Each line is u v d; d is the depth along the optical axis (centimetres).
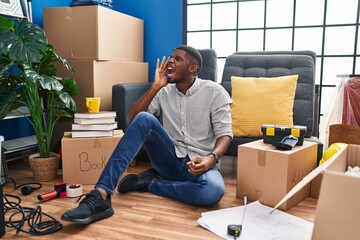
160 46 334
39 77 198
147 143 177
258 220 144
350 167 116
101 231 141
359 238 74
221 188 165
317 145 191
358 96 227
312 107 224
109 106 276
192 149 181
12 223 148
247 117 218
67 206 171
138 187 189
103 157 205
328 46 293
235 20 319
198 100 185
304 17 297
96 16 257
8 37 194
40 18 291
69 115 230
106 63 270
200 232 140
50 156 226
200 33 331
